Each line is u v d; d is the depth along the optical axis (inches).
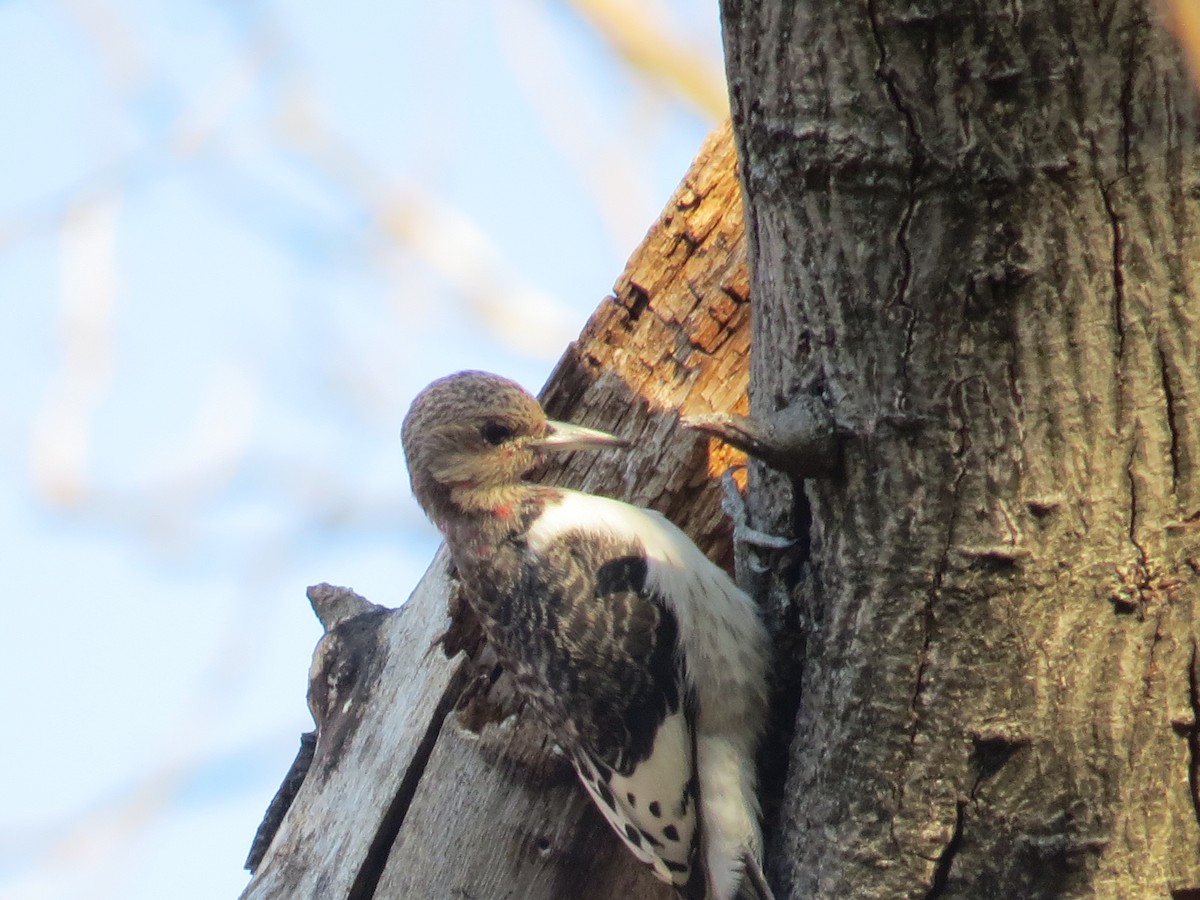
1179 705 266.1
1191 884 270.2
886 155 255.3
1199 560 259.8
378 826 373.4
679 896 362.6
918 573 277.4
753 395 315.0
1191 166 241.8
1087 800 271.7
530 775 371.2
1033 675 271.3
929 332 264.8
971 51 241.1
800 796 308.2
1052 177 244.8
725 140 365.7
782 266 286.4
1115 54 235.6
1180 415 254.7
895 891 289.0
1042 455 262.4
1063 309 253.4
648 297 378.6
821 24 253.9
